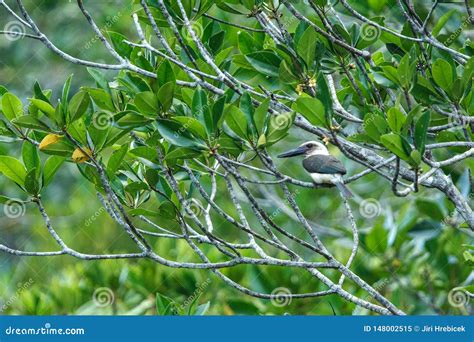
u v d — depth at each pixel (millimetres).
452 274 13562
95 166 9555
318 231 16641
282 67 10234
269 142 9211
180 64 9906
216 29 11555
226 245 9438
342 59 11023
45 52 19031
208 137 9203
